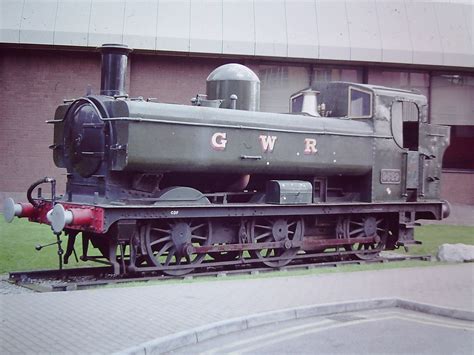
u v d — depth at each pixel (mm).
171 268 10023
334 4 19109
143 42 17547
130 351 5699
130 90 18453
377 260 12727
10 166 18203
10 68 18188
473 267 11602
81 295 8086
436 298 8586
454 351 6398
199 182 11102
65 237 13883
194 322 6895
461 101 20547
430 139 13969
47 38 17250
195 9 18141
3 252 11719
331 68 19750
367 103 13016
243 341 6598
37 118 18281
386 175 13062
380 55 18828
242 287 9039
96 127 9695
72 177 10375
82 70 18406
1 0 17344
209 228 10727
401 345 6574
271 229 11539
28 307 7316
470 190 20203
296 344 6539
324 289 9055
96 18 17594
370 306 8297
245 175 11383
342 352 6277
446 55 19266
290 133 11469
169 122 9727
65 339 6082
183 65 18750
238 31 18062
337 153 12195
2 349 5691
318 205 11781
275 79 19328
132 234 9469
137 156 9391
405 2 19625
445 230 17734
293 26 18484
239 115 10852
